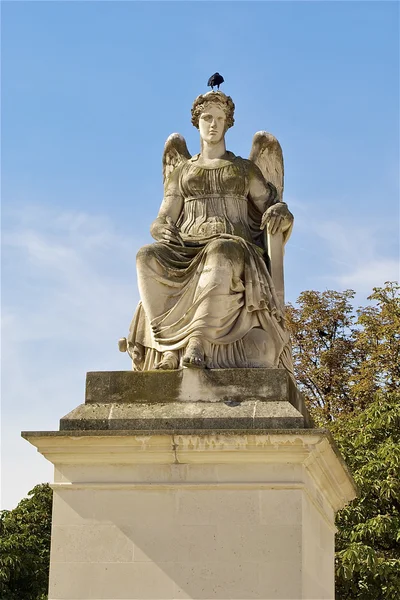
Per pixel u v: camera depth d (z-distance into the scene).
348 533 17.61
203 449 9.70
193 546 9.59
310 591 9.89
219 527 9.60
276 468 9.70
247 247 11.09
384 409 19.02
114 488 9.77
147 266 10.95
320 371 28.39
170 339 10.62
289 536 9.52
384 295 28.03
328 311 29.66
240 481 9.69
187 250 11.11
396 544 17.77
